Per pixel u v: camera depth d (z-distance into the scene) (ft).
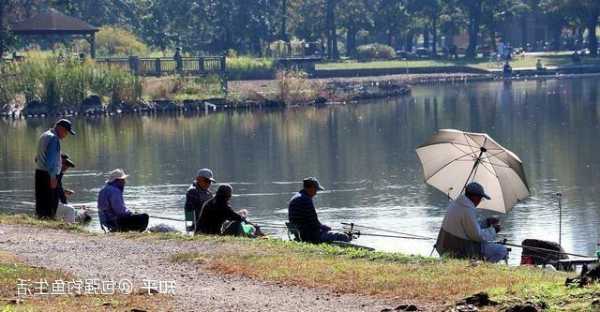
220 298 103.86
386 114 508.94
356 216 230.48
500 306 92.07
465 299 94.84
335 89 604.90
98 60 609.83
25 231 148.56
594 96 582.76
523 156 334.85
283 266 118.62
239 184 284.20
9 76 538.47
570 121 444.96
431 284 106.22
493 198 152.05
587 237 203.21
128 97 544.62
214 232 148.77
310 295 104.68
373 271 114.32
